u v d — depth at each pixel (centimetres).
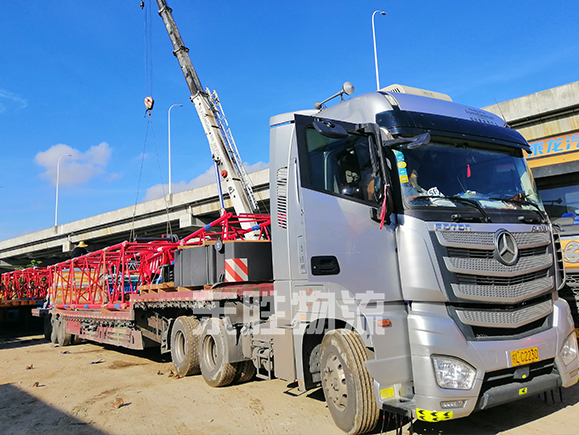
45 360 1070
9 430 538
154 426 524
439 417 390
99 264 1104
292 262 509
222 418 539
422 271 416
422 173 455
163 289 852
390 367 411
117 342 1001
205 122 1349
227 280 682
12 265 5462
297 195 503
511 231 450
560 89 1460
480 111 557
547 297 475
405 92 565
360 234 451
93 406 621
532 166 757
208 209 2998
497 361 407
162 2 1491
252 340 634
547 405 524
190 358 759
